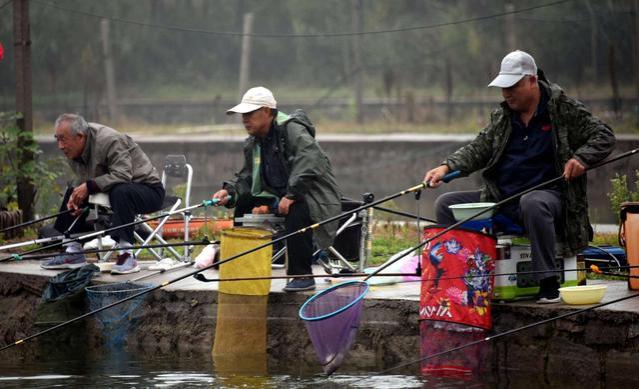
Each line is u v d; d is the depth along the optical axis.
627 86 84.56
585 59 90.44
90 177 20.41
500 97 84.62
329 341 15.37
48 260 21.27
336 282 18.50
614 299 15.63
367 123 77.88
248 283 17.22
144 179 20.30
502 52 92.00
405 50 97.50
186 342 18.38
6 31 84.69
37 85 93.50
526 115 16.02
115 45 99.50
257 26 106.69
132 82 101.38
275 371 16.12
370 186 60.53
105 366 17.09
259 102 18.30
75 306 19.48
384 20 102.00
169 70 103.56
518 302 15.74
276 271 19.88
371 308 16.89
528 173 16.05
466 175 16.61
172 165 22.17
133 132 73.88
